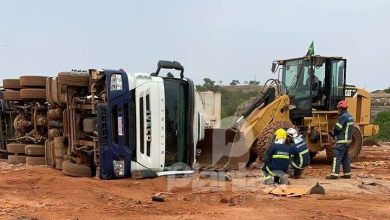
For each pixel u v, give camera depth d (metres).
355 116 18.55
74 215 7.79
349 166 12.84
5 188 10.04
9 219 7.34
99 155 11.25
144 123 11.58
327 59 17.05
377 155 20.94
